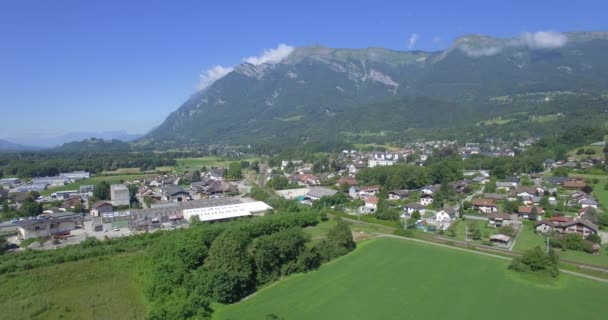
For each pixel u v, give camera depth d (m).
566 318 46.91
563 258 67.12
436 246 76.75
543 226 83.06
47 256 74.25
